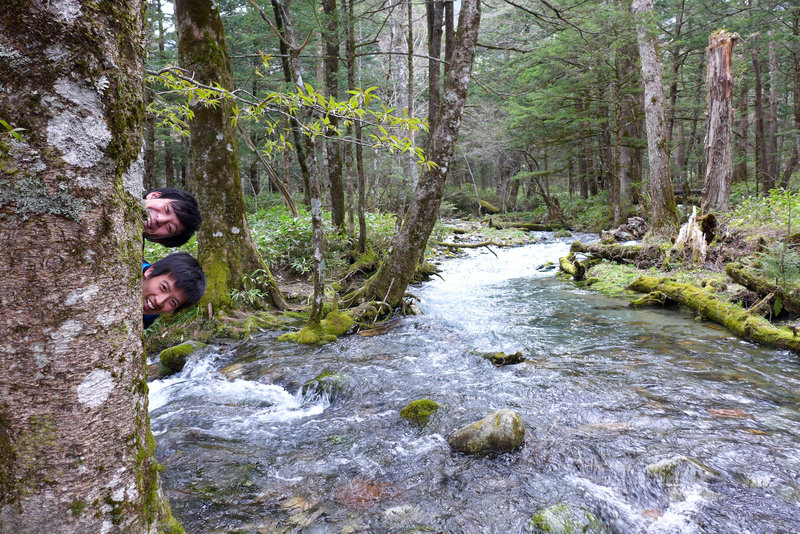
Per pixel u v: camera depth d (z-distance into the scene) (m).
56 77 0.84
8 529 0.89
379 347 5.09
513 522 2.19
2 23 0.81
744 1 17.59
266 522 2.20
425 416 3.28
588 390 3.68
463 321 6.12
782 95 28.34
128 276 0.99
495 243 13.94
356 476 2.61
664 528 2.16
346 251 9.27
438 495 2.41
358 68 14.57
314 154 4.98
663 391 3.64
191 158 5.91
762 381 3.82
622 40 11.43
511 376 4.07
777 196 8.77
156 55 11.06
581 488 2.43
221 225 5.94
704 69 20.39
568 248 13.20
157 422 3.41
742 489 2.39
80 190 0.88
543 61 14.50
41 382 0.86
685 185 15.02
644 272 8.42
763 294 5.42
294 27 8.25
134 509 1.01
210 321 5.54
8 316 0.84
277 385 4.16
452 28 9.75
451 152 6.10
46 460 0.88
